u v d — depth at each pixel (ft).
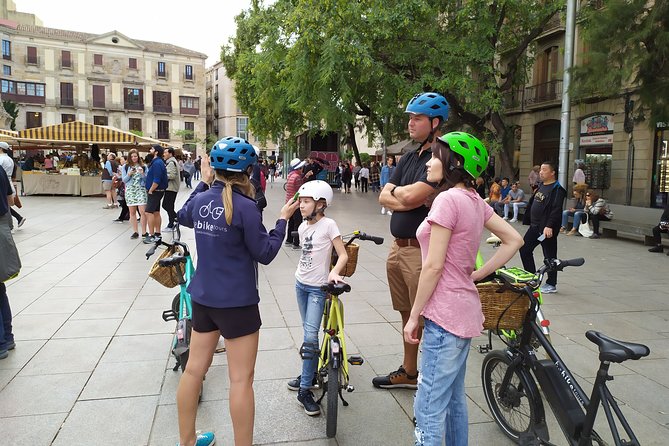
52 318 17.17
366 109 73.92
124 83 189.78
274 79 60.90
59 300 19.27
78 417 10.84
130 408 11.25
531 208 21.12
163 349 14.61
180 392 9.13
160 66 195.42
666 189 54.75
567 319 18.02
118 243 31.81
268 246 8.76
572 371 13.57
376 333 16.22
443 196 7.83
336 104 52.42
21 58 175.42
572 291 22.04
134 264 25.71
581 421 8.26
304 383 11.33
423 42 51.65
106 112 188.44
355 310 18.61
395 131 73.46
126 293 20.29
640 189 57.47
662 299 20.74
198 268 8.94
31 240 32.71
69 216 45.09
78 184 65.87
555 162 72.28
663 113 26.45
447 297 7.82
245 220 8.57
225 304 8.58
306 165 32.42
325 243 11.72
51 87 180.24
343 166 97.86
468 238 7.82
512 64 55.67
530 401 9.60
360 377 13.10
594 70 27.32
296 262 27.04
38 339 15.24
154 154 33.50
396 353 14.64
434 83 49.42
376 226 42.16
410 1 47.98
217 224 8.60
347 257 11.68
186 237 34.30
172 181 36.63
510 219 49.60
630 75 26.40
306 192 11.68
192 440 9.34
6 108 164.76
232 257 8.71
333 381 10.21
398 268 11.48
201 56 201.36
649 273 25.90
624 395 12.21
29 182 65.10
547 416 11.17
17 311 17.90
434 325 7.91
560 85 68.80
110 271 24.11
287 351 14.67
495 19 50.37
